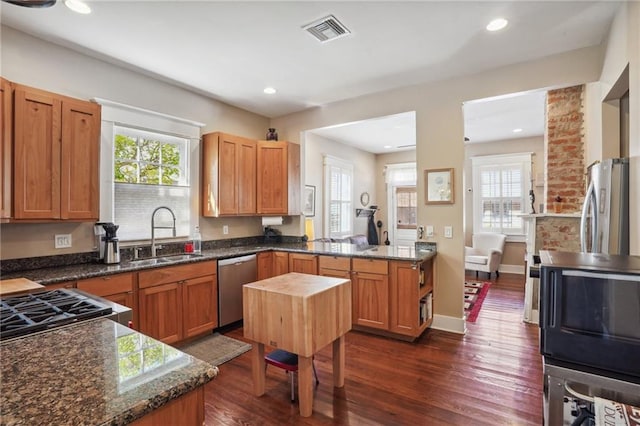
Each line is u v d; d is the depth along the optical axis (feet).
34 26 8.38
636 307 3.59
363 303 11.68
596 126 10.27
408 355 9.97
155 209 11.38
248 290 7.74
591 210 7.56
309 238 18.89
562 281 3.92
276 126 16.37
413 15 7.93
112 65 10.53
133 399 2.63
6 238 8.45
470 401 7.53
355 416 7.03
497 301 15.71
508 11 7.78
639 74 6.02
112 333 4.16
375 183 27.68
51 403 2.55
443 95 11.93
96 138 9.28
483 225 23.20
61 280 7.85
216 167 12.94
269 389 8.15
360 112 13.71
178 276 10.35
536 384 8.24
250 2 7.37
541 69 10.21
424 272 11.88
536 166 21.48
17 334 4.11
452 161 11.82
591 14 7.87
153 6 7.50
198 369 3.16
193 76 11.51
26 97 7.93
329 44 9.33
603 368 3.74
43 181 8.22
